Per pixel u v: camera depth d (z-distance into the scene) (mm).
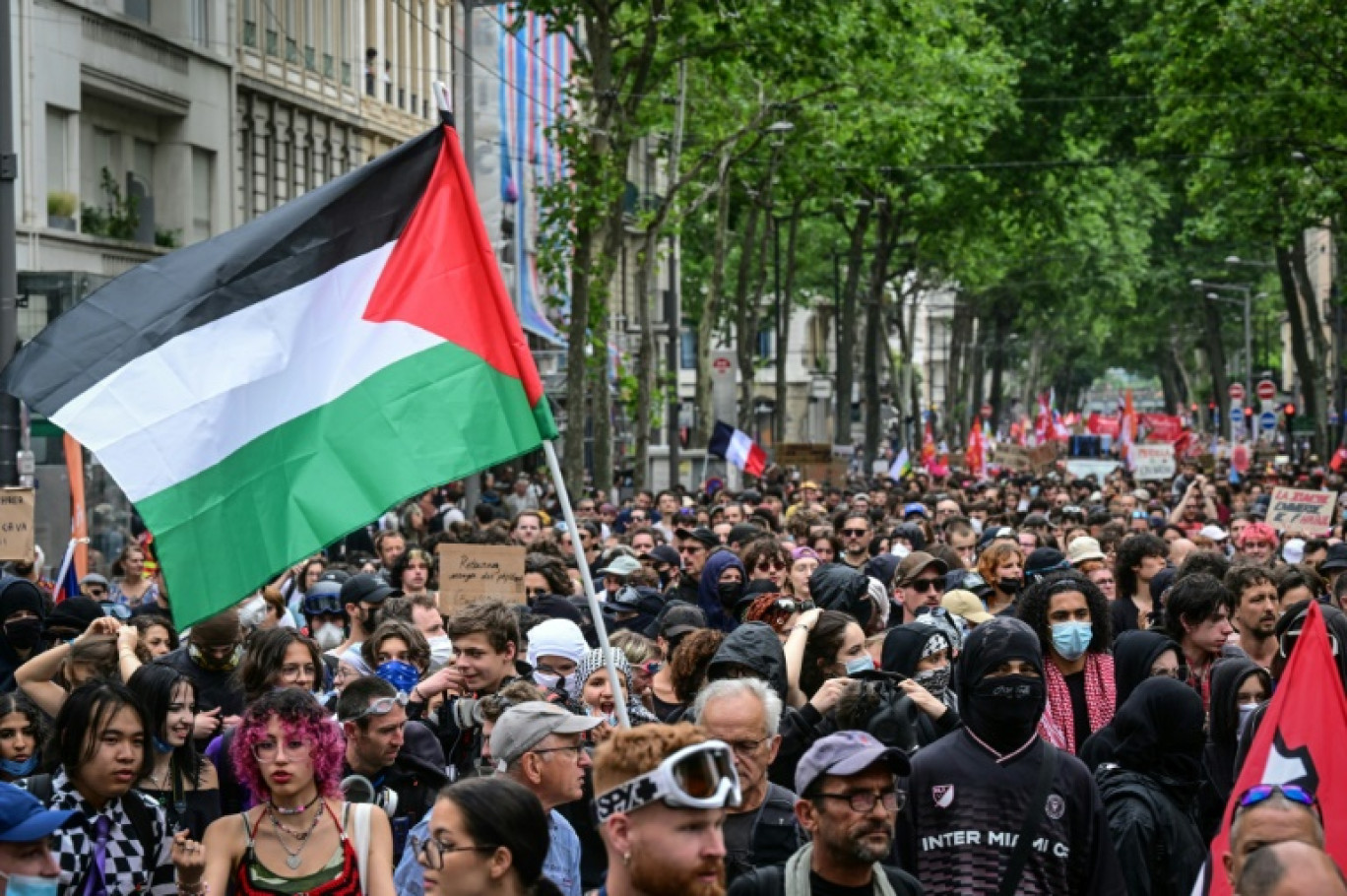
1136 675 10086
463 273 8672
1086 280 81062
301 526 8258
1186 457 61125
